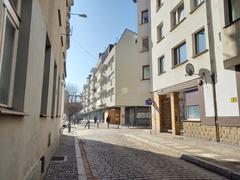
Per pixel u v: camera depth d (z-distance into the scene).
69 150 11.48
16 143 3.52
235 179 6.41
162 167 7.96
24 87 3.94
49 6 6.58
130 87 40.06
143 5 28.17
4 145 2.98
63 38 14.59
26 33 4.09
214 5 12.77
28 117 4.27
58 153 10.49
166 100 20.27
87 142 15.87
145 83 29.17
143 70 29.52
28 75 4.11
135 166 8.11
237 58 9.66
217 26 12.49
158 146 12.74
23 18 4.12
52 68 8.16
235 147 10.73
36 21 4.62
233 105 11.25
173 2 17.69
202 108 13.67
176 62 17.56
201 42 14.30
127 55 41.12
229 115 11.52
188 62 15.34
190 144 12.52
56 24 9.08
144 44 29.19
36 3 4.56
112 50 44.19
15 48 3.89
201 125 13.79
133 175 6.88
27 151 4.30
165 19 19.08
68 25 18.86
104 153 11.05
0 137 2.82
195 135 14.44
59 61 12.03
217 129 12.34
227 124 11.64
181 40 16.38
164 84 19.00
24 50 4.03
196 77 14.37
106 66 51.03
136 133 22.39
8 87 3.70
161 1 20.19
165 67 18.88
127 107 42.12
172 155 10.33
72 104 60.94
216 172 7.25
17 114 3.31
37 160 5.50
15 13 3.73
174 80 17.28
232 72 11.34
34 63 4.60
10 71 3.76
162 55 19.56
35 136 5.12
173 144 12.84
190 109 15.41
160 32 20.67
